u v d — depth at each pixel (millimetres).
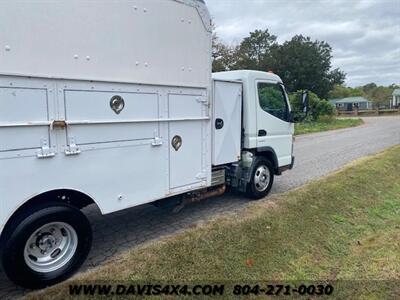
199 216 5023
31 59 2832
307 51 44438
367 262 3867
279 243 4156
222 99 4781
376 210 5621
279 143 6117
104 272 3365
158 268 3445
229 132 4984
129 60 3510
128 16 3453
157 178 3967
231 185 5480
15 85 2768
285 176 7781
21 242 2965
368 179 7211
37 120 2912
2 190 2773
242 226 4457
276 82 5902
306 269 3707
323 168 8672
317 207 5395
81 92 3172
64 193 3260
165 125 3979
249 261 3717
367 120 31953
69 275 3326
